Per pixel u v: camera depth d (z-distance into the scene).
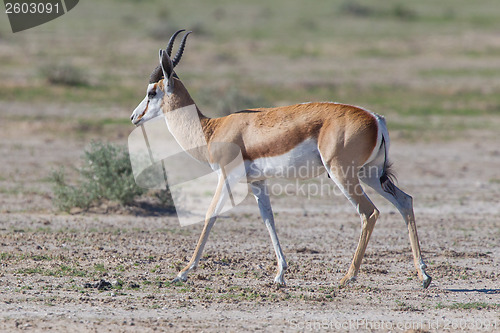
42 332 19.42
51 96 77.25
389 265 29.38
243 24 144.25
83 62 98.38
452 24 149.62
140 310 21.95
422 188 48.56
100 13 150.12
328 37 130.50
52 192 43.84
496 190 48.31
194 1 183.38
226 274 27.11
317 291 24.89
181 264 28.38
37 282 25.02
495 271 28.45
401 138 66.69
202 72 95.44
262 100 75.44
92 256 29.34
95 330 19.69
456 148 63.44
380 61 109.69
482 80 97.94
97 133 63.66
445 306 23.19
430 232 36.28
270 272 27.69
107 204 40.06
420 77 98.75
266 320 21.20
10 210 38.78
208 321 20.91
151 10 161.88
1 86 78.88
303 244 33.19
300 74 97.25
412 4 190.25
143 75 92.12
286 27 141.38
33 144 59.19
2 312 21.27
